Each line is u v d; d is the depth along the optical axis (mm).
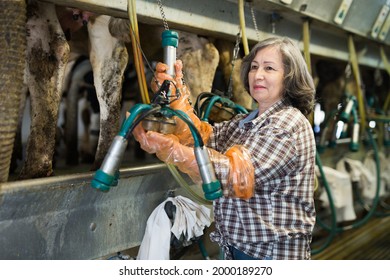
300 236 1362
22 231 1351
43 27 1521
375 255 2949
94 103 2953
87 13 1703
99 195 1571
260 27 2412
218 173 1175
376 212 3982
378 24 3262
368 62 3926
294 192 1342
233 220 1392
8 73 1271
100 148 1722
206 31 2090
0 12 1255
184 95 1421
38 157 1507
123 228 1709
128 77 2883
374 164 3869
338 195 3062
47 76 1523
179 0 1857
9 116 1282
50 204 1408
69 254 1507
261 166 1229
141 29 2078
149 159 2609
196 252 2348
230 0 2113
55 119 1556
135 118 1154
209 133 1546
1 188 1229
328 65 3844
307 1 2387
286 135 1278
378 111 3854
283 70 1396
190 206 1809
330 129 3498
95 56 1732
